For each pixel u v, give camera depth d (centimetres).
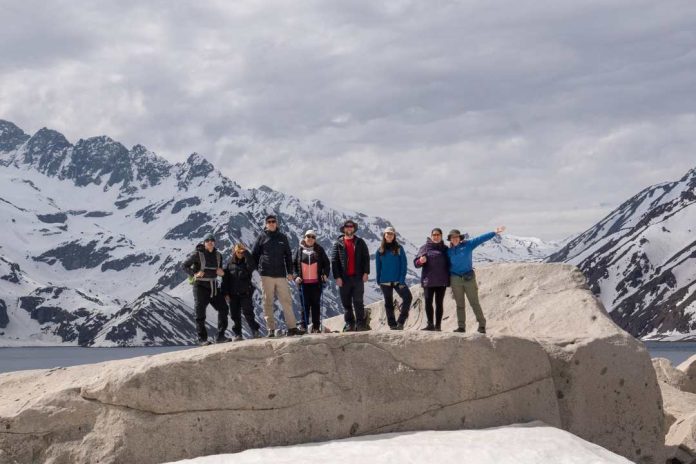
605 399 2050
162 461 1694
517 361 1956
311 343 1817
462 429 1866
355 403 1812
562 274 2489
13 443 1702
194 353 1773
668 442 2266
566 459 1566
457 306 2167
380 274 2191
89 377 1816
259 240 2180
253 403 1753
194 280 2145
